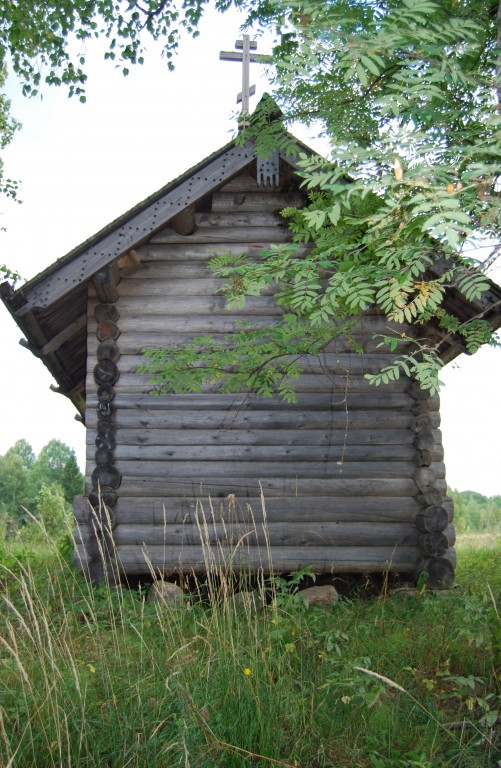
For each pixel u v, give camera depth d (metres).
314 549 7.85
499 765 3.56
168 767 3.54
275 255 4.71
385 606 6.80
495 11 5.20
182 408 8.02
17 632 4.94
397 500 7.98
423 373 3.92
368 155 3.24
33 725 3.73
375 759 3.67
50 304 7.34
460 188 3.18
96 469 7.83
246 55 9.48
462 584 8.29
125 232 7.48
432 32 3.35
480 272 3.92
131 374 8.02
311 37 3.43
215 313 8.13
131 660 4.75
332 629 5.29
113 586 7.48
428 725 4.11
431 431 8.05
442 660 5.01
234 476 7.91
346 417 7.44
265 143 6.88
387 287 3.93
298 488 7.93
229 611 4.75
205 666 4.40
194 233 8.28
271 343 6.39
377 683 4.17
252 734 3.72
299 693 4.25
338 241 5.50
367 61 3.28
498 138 3.15
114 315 8.03
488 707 3.88
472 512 21.94
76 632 5.56
